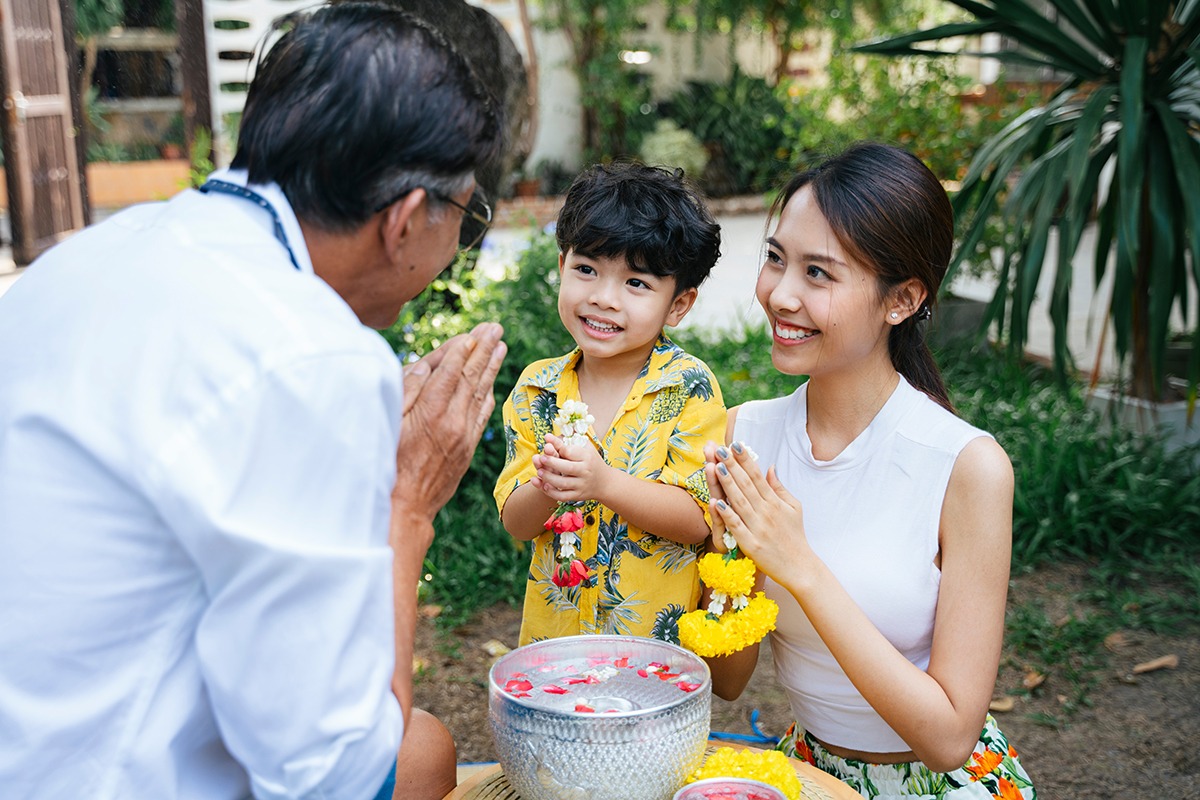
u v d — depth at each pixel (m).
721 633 1.59
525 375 2.19
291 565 1.11
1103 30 4.30
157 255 1.23
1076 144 3.83
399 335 4.40
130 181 12.03
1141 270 4.44
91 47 12.45
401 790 1.68
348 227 1.31
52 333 1.21
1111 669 3.41
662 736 1.36
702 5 12.84
